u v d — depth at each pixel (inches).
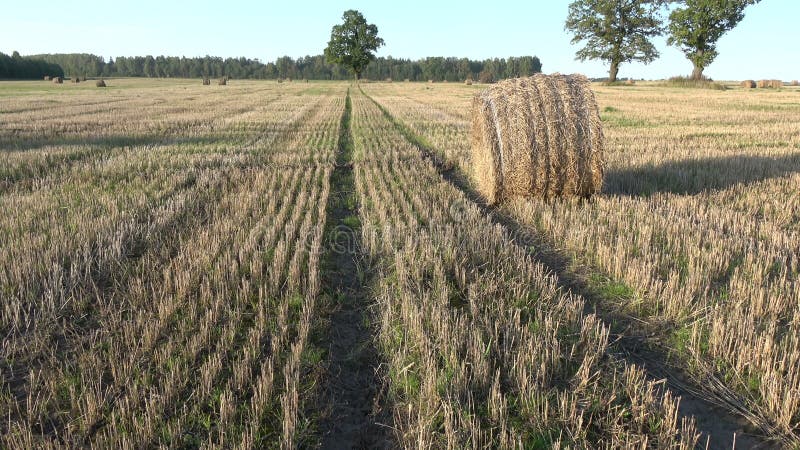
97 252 259.9
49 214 319.3
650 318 196.4
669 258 236.4
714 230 279.0
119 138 667.4
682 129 744.3
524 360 160.2
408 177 426.9
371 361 177.5
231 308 206.7
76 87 2384.4
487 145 347.6
